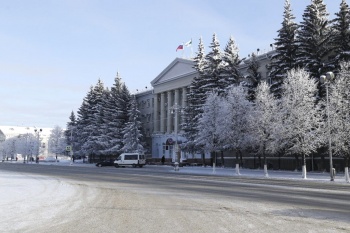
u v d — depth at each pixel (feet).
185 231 30.40
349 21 133.69
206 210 42.47
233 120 135.03
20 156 509.76
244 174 128.16
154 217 37.81
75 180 95.86
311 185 80.28
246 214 39.40
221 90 170.19
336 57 133.28
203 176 116.67
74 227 32.53
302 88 114.62
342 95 106.22
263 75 187.83
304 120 110.11
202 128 155.02
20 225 33.60
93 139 271.90
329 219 36.06
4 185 79.51
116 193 62.80
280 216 37.93
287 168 159.63
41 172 140.36
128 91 273.33
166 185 79.51
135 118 255.50
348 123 99.50
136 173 133.49
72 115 332.60
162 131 284.82
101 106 279.08
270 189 69.51
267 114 122.31
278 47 150.41
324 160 140.46
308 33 139.03
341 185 82.33
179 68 270.67
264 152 121.70
